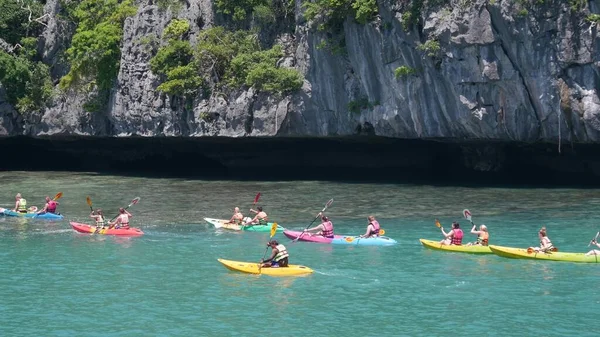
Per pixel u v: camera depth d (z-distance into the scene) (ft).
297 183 221.66
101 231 153.28
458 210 173.27
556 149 217.77
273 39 228.63
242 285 116.88
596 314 103.55
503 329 98.58
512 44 179.93
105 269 126.11
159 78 236.02
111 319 102.63
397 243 143.33
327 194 199.52
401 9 191.93
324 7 205.16
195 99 230.07
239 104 223.71
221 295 112.06
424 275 121.90
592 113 177.68
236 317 102.99
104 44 242.78
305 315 103.76
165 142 264.52
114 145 277.03
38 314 104.68
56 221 167.43
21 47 265.34
